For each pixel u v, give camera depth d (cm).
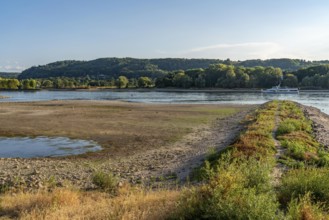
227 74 17325
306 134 2791
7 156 2402
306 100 9600
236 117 4600
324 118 4719
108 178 1598
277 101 7250
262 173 1112
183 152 2461
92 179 1683
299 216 820
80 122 3953
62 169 1983
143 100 9369
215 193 859
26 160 2242
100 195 1414
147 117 4494
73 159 2303
